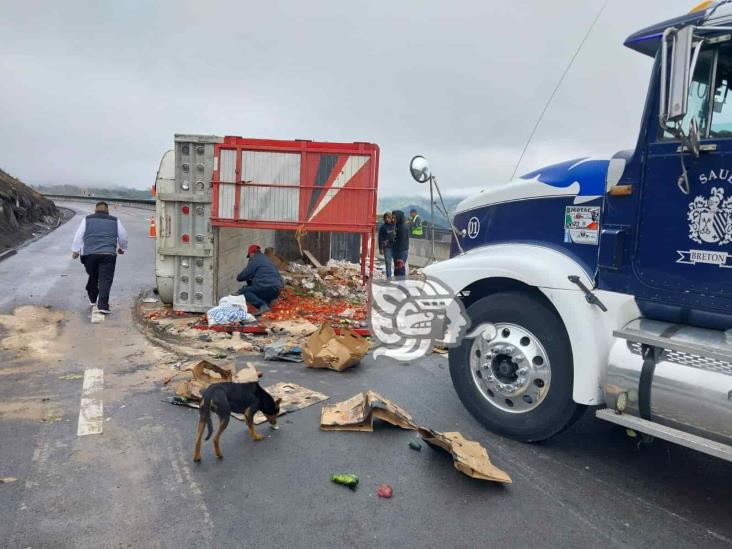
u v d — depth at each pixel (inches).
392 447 164.7
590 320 148.4
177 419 180.1
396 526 124.8
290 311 343.9
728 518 132.9
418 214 550.6
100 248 322.7
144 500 132.0
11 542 114.0
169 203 315.9
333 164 309.3
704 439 125.6
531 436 166.2
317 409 193.3
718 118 129.0
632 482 148.9
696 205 132.6
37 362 234.1
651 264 141.3
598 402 147.8
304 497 135.7
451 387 221.9
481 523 127.1
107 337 277.7
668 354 134.5
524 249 173.8
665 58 123.0
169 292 330.0
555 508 134.5
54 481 138.9
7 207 744.3
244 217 312.3
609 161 158.6
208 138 307.1
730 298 128.6
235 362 244.4
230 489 138.3
